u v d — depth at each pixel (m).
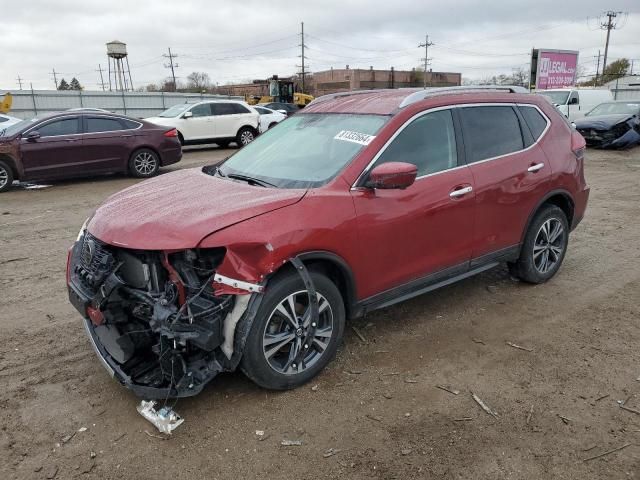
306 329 3.29
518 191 4.51
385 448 2.86
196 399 3.28
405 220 3.70
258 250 2.99
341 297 3.50
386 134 3.74
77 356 3.82
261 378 3.18
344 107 4.34
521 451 2.83
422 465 2.73
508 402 3.26
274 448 2.86
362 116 4.04
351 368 3.64
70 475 2.67
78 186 11.12
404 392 3.36
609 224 7.54
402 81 80.75
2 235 7.07
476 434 2.96
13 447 2.87
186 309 2.98
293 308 3.22
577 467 2.71
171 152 12.36
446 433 2.97
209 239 2.92
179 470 2.71
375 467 2.72
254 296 3.01
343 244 3.37
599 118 16.86
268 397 3.30
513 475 2.66
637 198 9.30
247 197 3.35
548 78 32.56
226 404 3.23
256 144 4.55
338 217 3.35
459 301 4.75
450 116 4.16
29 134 10.54
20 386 3.43
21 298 4.88
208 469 2.71
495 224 4.40
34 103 35.28
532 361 3.74
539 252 5.00
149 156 12.05
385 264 3.69
